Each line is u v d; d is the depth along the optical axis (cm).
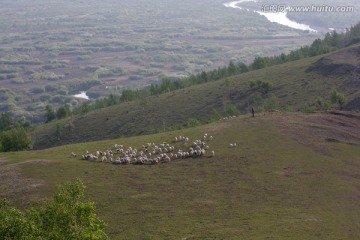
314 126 9831
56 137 19138
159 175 7475
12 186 7162
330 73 18550
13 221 3800
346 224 5647
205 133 9706
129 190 6856
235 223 5656
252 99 18188
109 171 7762
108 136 18438
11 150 12700
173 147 8869
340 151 8462
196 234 5378
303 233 5328
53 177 7494
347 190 6756
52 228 4112
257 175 7281
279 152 8269
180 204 6316
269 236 5241
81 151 9462
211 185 6962
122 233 5497
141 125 18688
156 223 5738
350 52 19738
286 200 6375
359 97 15175
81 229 4138
